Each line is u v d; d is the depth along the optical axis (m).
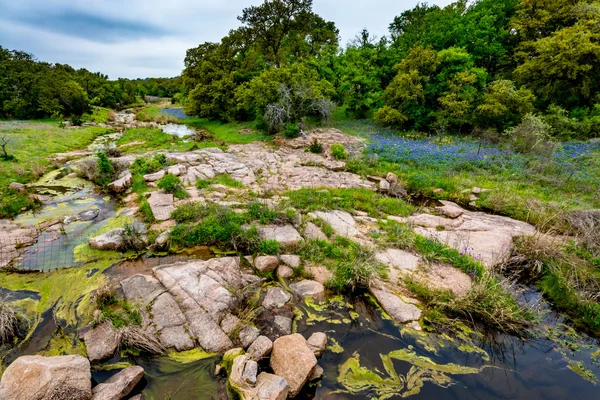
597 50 17.20
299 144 19.48
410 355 4.92
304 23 35.97
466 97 19.27
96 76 51.03
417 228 8.83
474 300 5.67
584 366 4.75
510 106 18.73
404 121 22.19
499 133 18.34
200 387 4.23
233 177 12.89
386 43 30.97
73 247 7.61
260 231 8.05
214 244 7.85
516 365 4.77
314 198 10.27
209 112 28.44
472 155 15.16
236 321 5.20
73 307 5.63
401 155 15.94
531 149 14.90
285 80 23.42
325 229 8.31
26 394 3.50
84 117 30.69
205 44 32.97
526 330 5.34
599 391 4.36
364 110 27.56
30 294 6.00
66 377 3.73
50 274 6.60
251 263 7.10
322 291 6.37
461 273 6.71
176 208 9.26
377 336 5.29
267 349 4.68
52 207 10.04
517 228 8.77
